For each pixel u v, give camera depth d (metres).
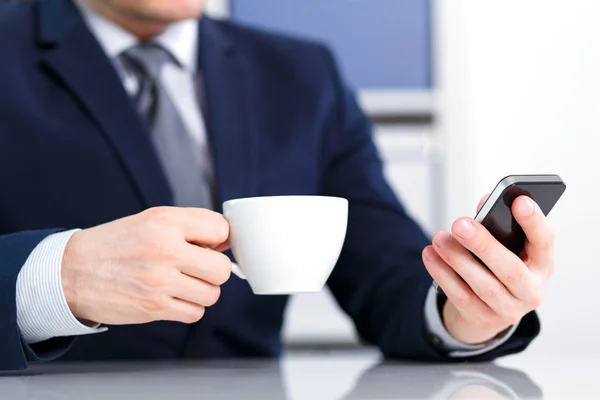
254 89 1.37
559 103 2.18
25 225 1.20
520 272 0.77
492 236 0.77
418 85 2.12
